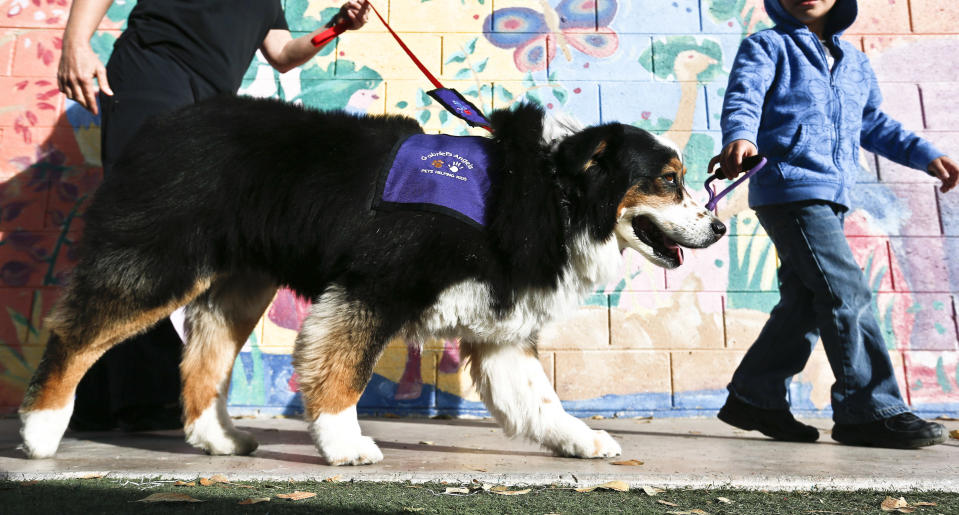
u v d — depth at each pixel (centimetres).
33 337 433
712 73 465
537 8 473
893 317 432
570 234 248
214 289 273
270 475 209
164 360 334
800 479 208
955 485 205
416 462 241
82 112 456
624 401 428
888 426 293
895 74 460
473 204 235
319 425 230
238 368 429
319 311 231
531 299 244
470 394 430
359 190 238
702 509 177
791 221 316
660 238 273
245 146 242
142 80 302
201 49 311
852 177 323
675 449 288
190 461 242
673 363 431
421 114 463
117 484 198
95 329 238
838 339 306
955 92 457
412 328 241
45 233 443
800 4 330
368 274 228
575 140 243
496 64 468
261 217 240
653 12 472
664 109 462
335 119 257
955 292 434
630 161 256
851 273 307
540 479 208
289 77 464
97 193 251
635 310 435
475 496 187
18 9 465
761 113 322
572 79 466
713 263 439
